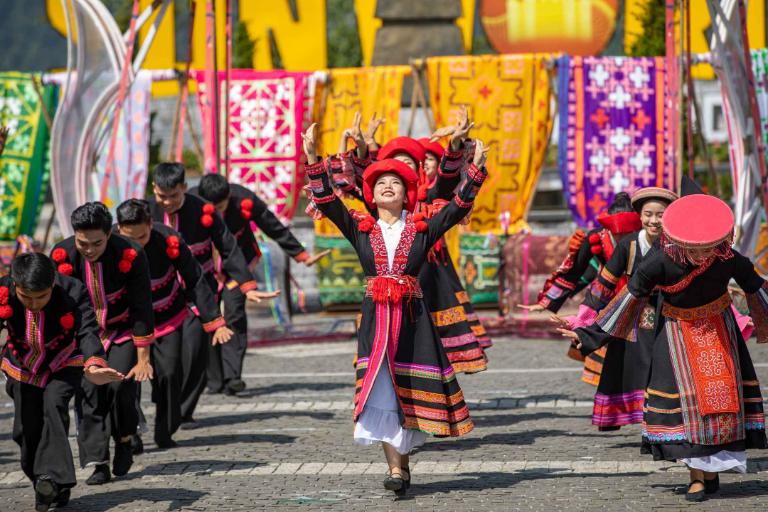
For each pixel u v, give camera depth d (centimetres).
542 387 1414
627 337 904
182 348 1204
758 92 1925
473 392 1394
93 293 949
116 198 1952
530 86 2020
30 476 875
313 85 2041
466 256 1955
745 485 891
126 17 3591
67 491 886
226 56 1878
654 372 859
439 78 2020
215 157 1906
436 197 1074
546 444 1084
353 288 2009
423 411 873
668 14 1859
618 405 1026
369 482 947
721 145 3169
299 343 1920
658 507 832
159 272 1088
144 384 1550
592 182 2016
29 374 856
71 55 1891
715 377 835
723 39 1814
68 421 859
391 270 886
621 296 873
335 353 1788
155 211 1211
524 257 1912
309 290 2362
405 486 902
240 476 985
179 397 1120
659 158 2014
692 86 1867
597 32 2680
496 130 2023
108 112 1933
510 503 857
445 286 1109
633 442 1083
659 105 2017
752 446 857
